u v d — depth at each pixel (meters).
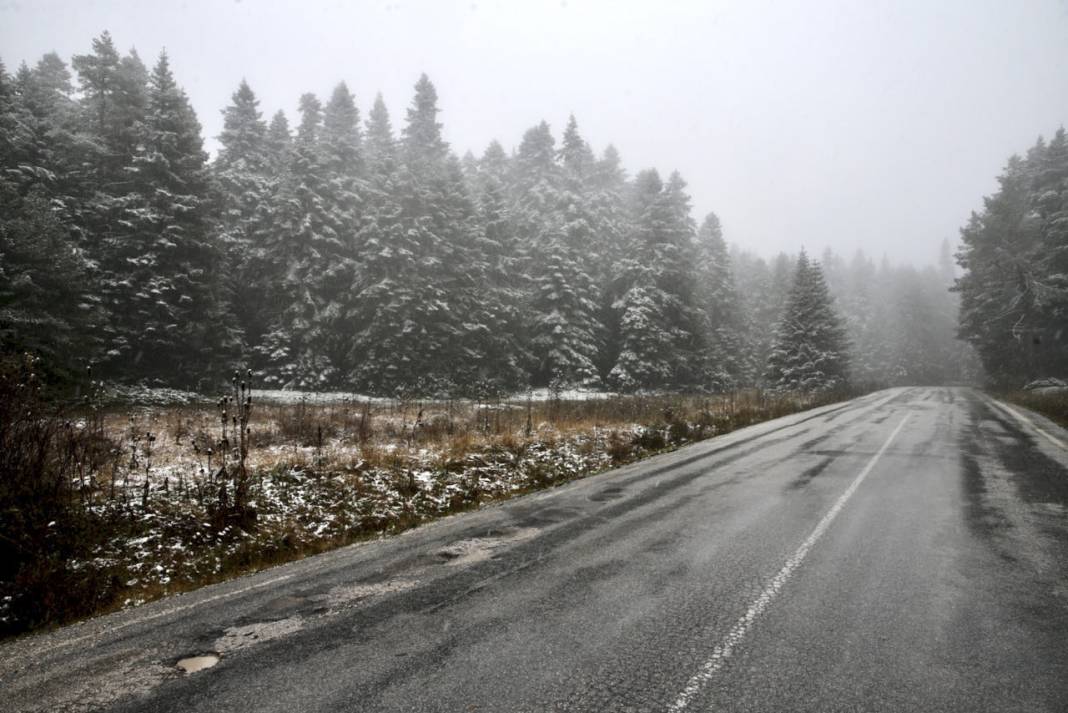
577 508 8.34
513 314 36.25
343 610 4.88
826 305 49.03
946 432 16.61
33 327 17.77
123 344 23.59
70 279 19.94
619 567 5.76
